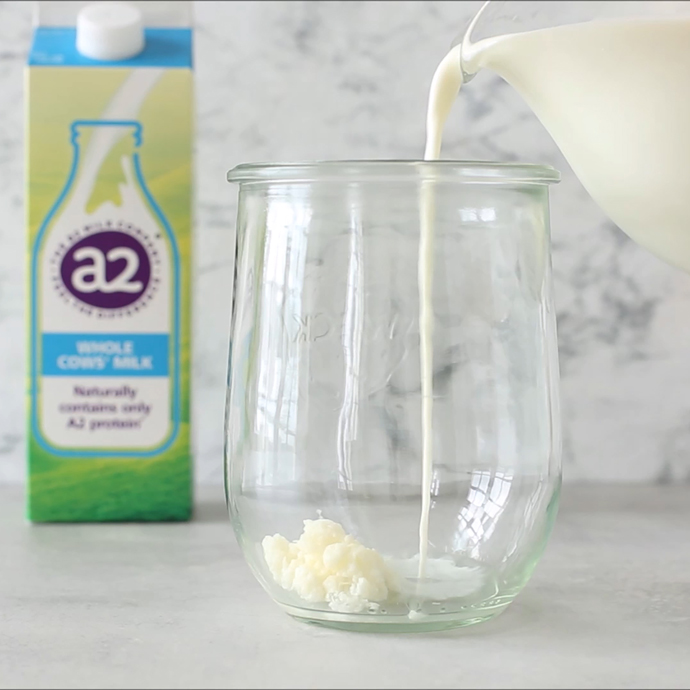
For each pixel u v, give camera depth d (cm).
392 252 59
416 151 82
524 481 60
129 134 73
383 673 56
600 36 58
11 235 82
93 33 72
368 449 59
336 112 82
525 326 60
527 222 60
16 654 57
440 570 59
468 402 59
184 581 66
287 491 60
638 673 56
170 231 73
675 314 83
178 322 74
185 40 74
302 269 59
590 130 60
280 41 82
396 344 59
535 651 58
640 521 77
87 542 72
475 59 62
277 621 61
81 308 73
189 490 75
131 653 58
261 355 60
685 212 60
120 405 74
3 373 83
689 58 57
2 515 77
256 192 61
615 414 84
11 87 81
